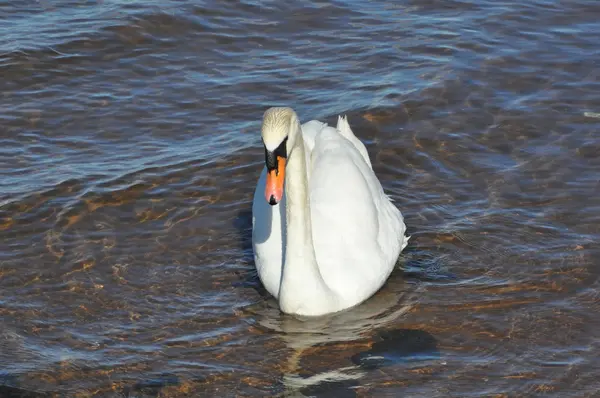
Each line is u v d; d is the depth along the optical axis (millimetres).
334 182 14945
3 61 20234
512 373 12953
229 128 18719
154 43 21312
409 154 18000
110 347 13430
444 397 12500
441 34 21828
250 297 14594
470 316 14102
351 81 20203
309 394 12570
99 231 15883
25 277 14828
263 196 15102
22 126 18547
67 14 22000
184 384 12750
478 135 18531
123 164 17531
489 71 20500
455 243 15727
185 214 16359
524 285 14742
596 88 19984
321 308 14133
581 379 12828
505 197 16812
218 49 21281
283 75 20422
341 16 22594
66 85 19844
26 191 16641
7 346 13391
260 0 22984
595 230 15922
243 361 13203
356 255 14547
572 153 17969
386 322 14070
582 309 14195
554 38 21672
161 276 14961
